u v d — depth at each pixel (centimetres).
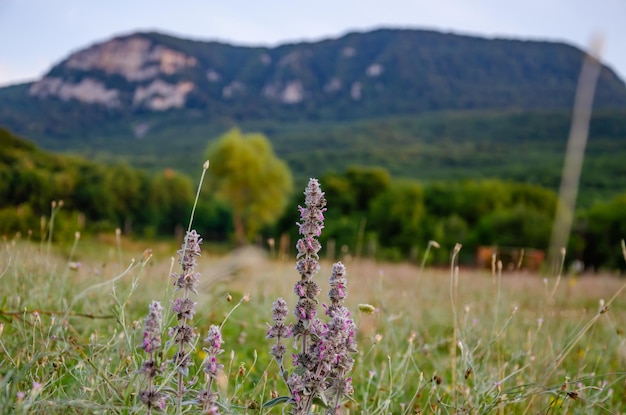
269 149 6231
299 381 244
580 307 816
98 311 438
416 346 502
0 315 345
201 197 7594
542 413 332
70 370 297
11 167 4503
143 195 7188
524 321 583
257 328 542
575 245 3762
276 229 6378
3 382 229
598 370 467
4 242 513
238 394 335
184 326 249
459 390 341
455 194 5747
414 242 4647
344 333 242
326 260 852
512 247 4353
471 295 827
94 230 2697
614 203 3906
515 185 6088
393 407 365
